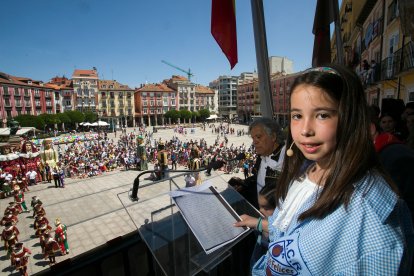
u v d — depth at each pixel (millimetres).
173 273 1497
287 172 1313
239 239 1606
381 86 13539
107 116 81750
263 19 3385
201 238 1476
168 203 1737
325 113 883
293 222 1045
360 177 845
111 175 21859
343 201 833
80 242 10383
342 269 796
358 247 781
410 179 1683
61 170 19172
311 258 851
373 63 13797
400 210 841
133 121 86188
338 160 874
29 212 14016
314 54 6203
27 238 11008
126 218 12367
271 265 1000
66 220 12664
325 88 867
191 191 1785
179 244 1560
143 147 23766
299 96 928
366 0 14664
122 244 2010
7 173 17562
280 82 56438
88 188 18172
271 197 1880
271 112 3488
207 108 102250
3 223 10164
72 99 77062
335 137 888
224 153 24891
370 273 761
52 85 77375
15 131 23156
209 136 55406
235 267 2316
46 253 8844
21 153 19688
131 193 1813
